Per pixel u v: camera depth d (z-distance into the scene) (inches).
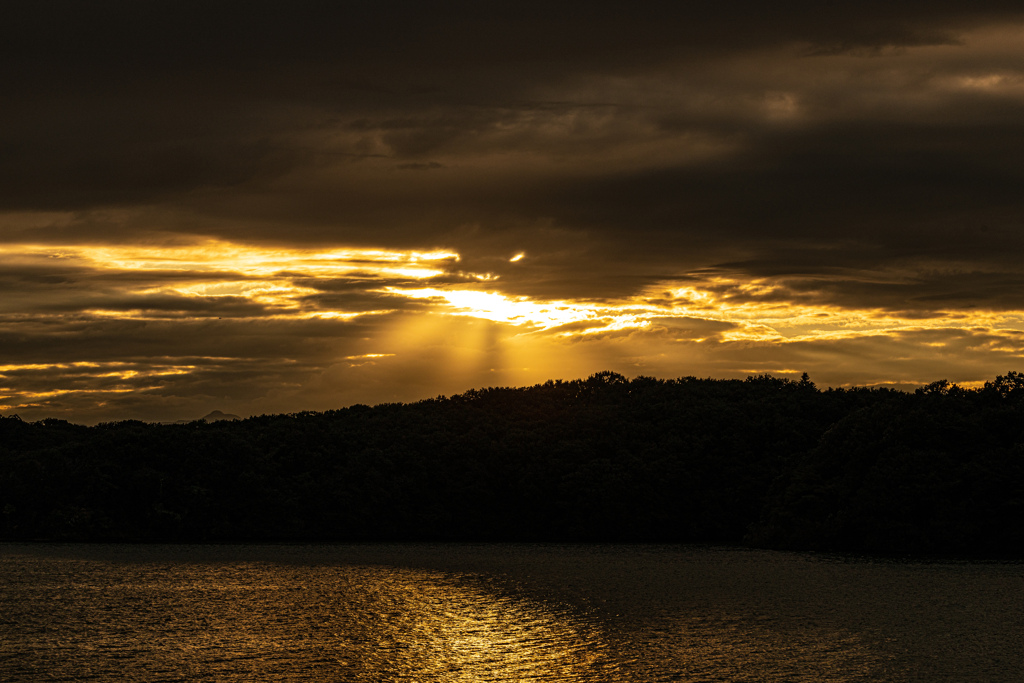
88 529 5039.4
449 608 2783.0
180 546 4852.4
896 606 2768.2
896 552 4414.4
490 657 2130.9
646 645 2244.1
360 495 5413.4
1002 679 1913.1
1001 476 4370.1
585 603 2864.2
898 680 1911.9
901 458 4547.2
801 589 3147.1
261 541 5241.1
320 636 2363.4
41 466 5182.1
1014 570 3678.6
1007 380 5167.3
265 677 1962.4
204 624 2527.1
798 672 1980.8
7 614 2674.7
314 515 5403.5
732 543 5177.2
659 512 5334.6
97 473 5152.6
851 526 4566.9
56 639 2326.5
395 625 2511.1
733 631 2397.9
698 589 3157.0
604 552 4601.4
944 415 4771.2
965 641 2260.1
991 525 4343.0
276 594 3088.1
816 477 4899.1
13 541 5007.4
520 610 2741.1
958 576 3484.3
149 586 3284.9
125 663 2080.5
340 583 3376.0
